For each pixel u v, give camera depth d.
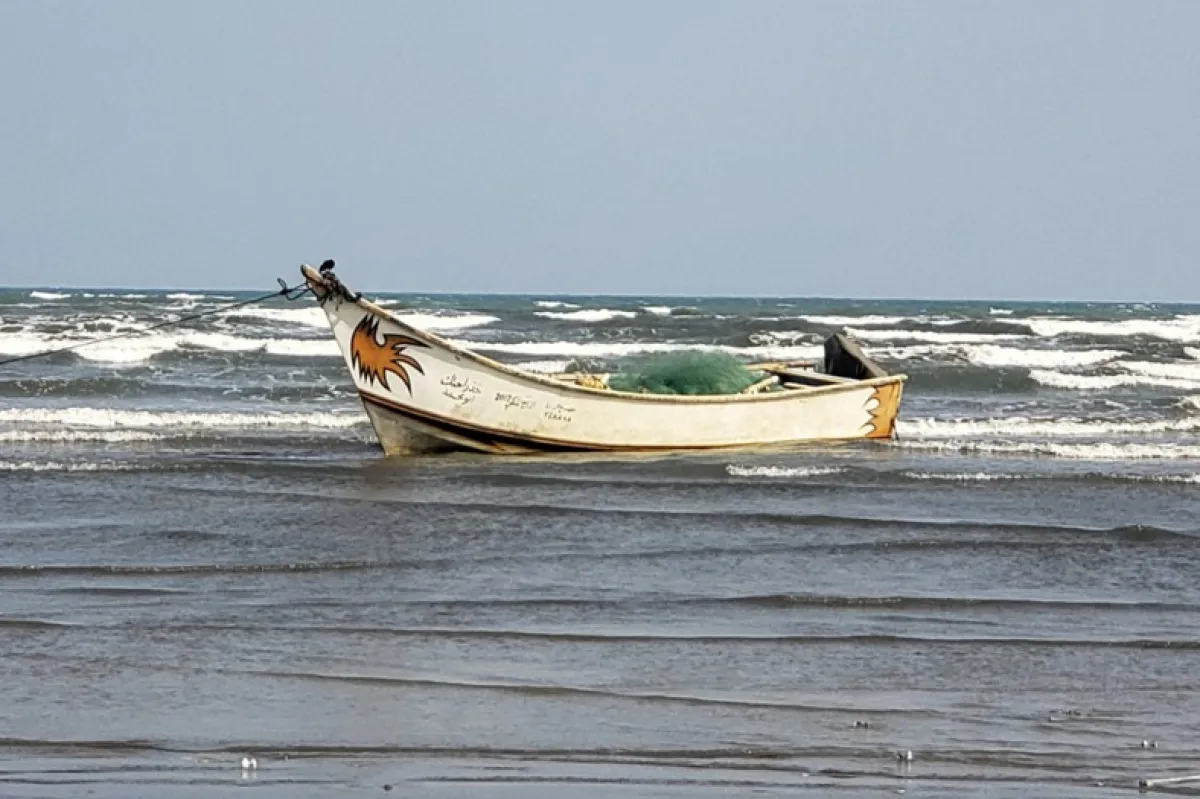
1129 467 68.38
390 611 39.53
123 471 61.97
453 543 48.47
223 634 37.00
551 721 30.86
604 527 51.53
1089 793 27.30
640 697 32.56
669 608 40.41
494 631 37.69
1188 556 48.50
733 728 30.59
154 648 35.66
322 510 53.81
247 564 44.66
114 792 26.47
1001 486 62.22
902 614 40.38
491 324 192.50
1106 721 31.48
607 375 74.06
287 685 32.94
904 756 29.05
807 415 72.38
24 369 115.38
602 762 28.53
